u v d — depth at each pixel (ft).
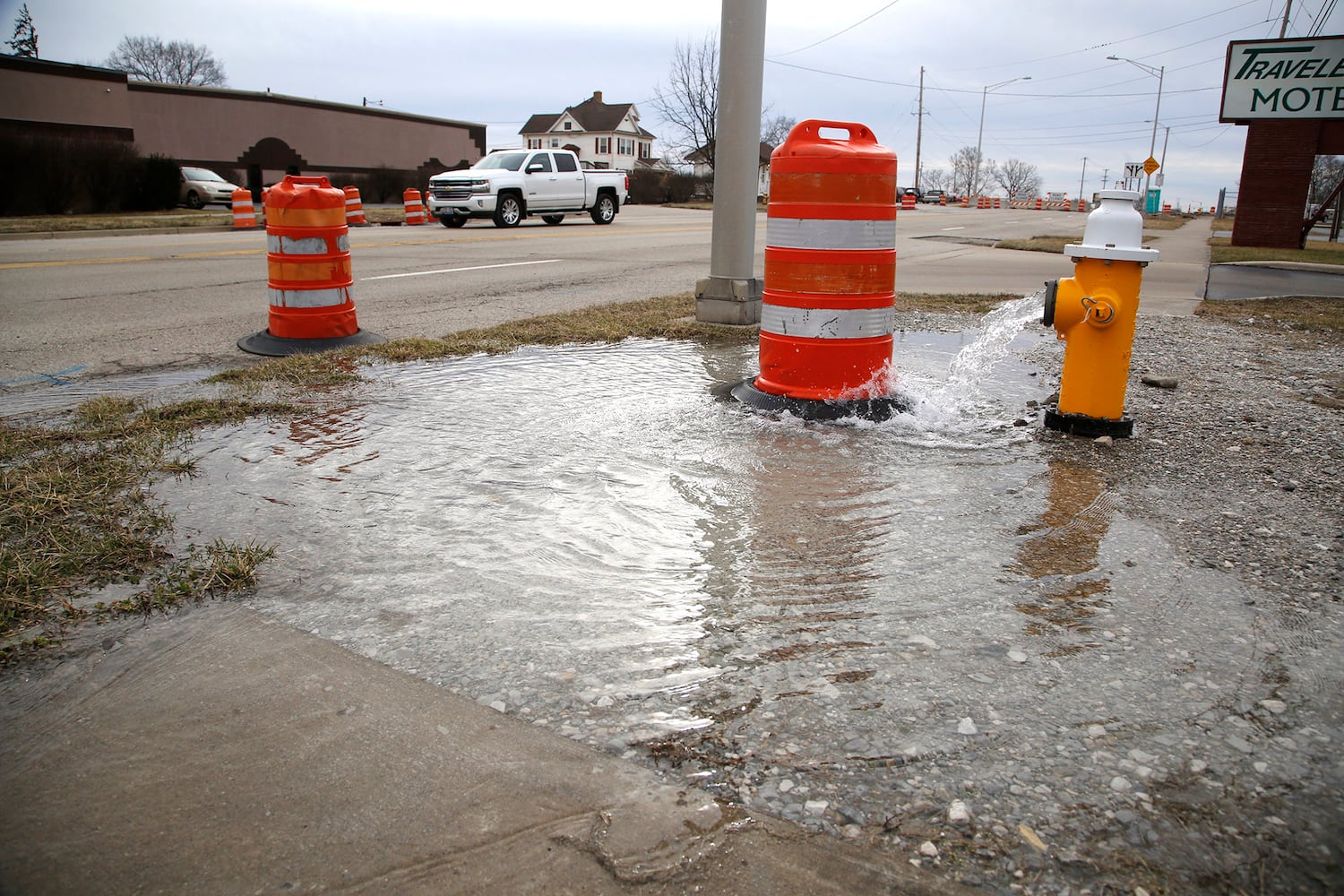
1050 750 6.50
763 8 23.08
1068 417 14.58
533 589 8.98
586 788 6.13
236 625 8.29
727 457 13.14
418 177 147.74
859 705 7.03
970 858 5.52
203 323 25.75
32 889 5.32
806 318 15.12
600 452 13.28
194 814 5.92
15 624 8.23
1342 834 5.71
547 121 297.33
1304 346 23.02
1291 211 64.64
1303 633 8.18
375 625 8.29
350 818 5.87
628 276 37.99
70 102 108.68
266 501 11.32
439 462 12.82
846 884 5.32
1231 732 6.72
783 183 15.03
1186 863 5.49
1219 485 12.12
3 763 6.43
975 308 29.19
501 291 32.65
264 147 132.67
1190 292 35.45
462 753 6.50
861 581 9.16
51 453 13.01
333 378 18.02
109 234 65.05
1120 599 8.80
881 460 13.10
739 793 6.09
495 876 5.38
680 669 7.55
